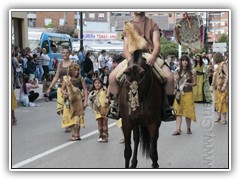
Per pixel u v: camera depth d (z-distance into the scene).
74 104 11.52
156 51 7.50
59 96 12.12
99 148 10.70
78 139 11.75
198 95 18.48
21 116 16.48
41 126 14.21
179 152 10.09
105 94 11.24
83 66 25.00
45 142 11.53
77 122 11.56
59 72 12.05
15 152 10.34
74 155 9.98
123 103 7.43
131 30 7.43
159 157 9.61
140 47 7.36
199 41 24.33
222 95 14.13
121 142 11.20
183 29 24.17
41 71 28.58
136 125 7.59
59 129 13.64
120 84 7.62
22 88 19.16
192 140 11.49
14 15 33.34
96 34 46.56
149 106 7.35
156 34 7.70
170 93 7.81
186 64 12.20
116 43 45.94
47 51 37.59
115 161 9.36
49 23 59.19
